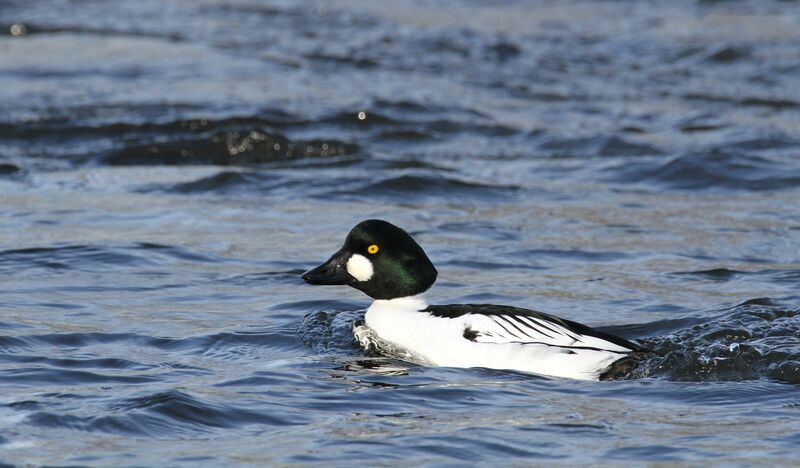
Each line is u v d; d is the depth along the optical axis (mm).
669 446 8047
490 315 10445
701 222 16578
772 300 12250
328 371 9969
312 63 28781
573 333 10211
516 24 33469
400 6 35656
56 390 9156
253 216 16609
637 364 9914
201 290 12828
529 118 24391
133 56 28641
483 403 9047
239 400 8992
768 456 7852
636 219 16797
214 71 27469
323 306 12234
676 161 19953
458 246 15078
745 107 25422
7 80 26062
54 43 29812
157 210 16875
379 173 19266
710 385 9570
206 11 34875
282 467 7633
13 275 13266
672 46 30875
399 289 10930
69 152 21016
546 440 8188
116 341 10773
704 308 12125
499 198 18141
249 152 21016
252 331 11227
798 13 34094
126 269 13648
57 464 7625
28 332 10906
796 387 9531
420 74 28109
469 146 22391
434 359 10312
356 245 11023
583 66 29234
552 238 15617
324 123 23188
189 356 10383
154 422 8430
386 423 8523
